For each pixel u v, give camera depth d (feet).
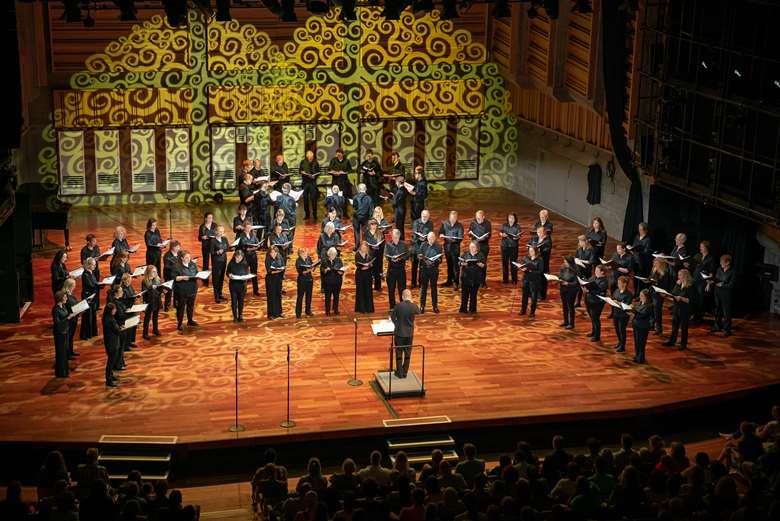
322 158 100.63
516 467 43.39
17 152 90.12
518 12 94.79
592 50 85.61
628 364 62.64
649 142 79.25
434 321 69.36
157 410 54.90
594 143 90.53
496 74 102.27
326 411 55.21
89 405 55.26
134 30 93.15
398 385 57.82
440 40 100.07
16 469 51.47
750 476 45.65
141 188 97.09
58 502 38.11
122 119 94.68
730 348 65.67
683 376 61.00
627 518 38.78
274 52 96.58
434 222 92.63
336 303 70.08
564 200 96.37
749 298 71.87
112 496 42.93
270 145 99.04
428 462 52.65
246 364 61.31
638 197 82.43
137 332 66.13
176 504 38.04
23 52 87.35
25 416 53.72
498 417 54.70
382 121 101.09
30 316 68.33
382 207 97.81
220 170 98.48
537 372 61.05
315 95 98.53
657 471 40.81
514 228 76.59
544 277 74.59
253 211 84.64
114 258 67.00
